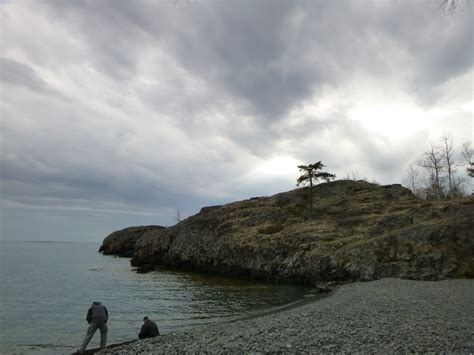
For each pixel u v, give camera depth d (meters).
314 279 47.19
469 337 13.38
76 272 66.31
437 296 26.20
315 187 87.50
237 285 48.41
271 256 54.44
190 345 15.65
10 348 19.94
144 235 87.38
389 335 14.25
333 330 16.00
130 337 22.58
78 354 17.83
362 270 43.53
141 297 38.47
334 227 59.00
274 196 88.19
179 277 58.03
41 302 35.47
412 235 44.81
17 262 91.75
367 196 77.06
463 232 42.66
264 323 20.08
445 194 93.31
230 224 69.75
